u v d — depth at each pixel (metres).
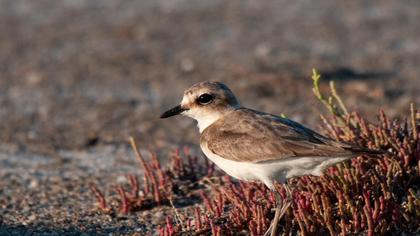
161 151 13.04
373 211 7.50
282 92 17.30
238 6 29.03
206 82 8.09
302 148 7.06
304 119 15.04
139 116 15.98
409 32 23.64
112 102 17.23
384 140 8.56
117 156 12.69
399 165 8.12
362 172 8.12
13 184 10.84
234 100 8.03
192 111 8.06
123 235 8.46
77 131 14.87
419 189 8.09
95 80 19.44
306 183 8.34
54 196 10.12
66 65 21.14
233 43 23.12
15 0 31.06
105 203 9.32
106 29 25.72
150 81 19.12
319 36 23.69
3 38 24.73
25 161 12.49
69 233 8.61
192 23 26.28
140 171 11.40
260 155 7.22
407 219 7.60
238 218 7.98
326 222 7.54
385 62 20.17
